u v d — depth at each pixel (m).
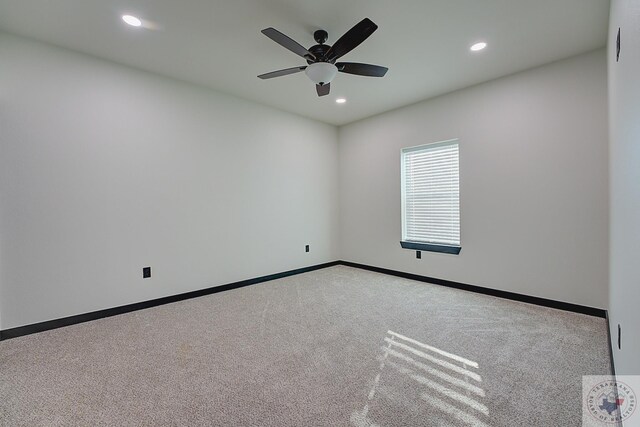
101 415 1.55
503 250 3.37
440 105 3.87
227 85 3.54
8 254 2.45
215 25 2.35
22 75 2.49
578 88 2.83
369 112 4.57
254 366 2.00
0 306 2.41
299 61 2.95
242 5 2.11
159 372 1.94
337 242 5.34
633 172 1.21
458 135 3.70
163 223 3.30
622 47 1.47
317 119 4.92
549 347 2.21
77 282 2.76
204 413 1.56
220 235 3.78
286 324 2.70
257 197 4.17
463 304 3.18
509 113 3.27
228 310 3.07
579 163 2.84
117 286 2.99
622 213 1.57
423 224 4.21
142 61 2.94
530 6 2.13
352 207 5.12
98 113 2.87
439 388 1.75
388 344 2.30
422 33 2.47
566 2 2.08
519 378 1.83
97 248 2.87
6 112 2.43
